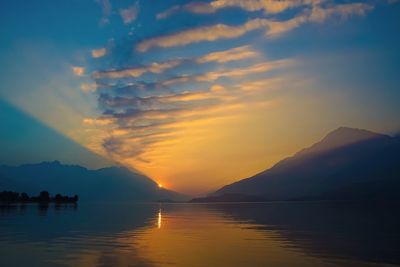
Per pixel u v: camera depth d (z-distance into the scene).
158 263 25.11
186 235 43.12
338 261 26.19
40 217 81.12
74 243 35.12
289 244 34.72
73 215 92.12
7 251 29.94
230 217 86.31
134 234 44.00
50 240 37.41
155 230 49.88
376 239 38.25
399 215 82.25
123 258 26.81
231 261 25.92
